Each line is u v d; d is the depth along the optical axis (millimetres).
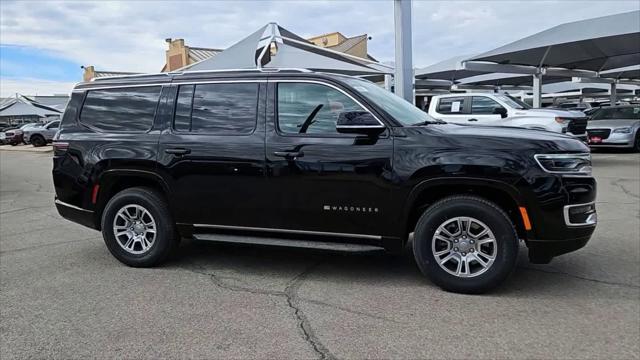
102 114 5301
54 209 8984
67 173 5312
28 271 5113
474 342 3354
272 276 4809
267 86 4719
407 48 10945
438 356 3182
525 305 3951
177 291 4445
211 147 4734
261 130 4637
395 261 5188
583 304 3949
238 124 4738
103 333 3615
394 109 4625
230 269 5051
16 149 31766
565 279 4523
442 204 4191
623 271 4711
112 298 4297
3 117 60594
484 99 12344
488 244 4125
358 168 4281
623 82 29984
